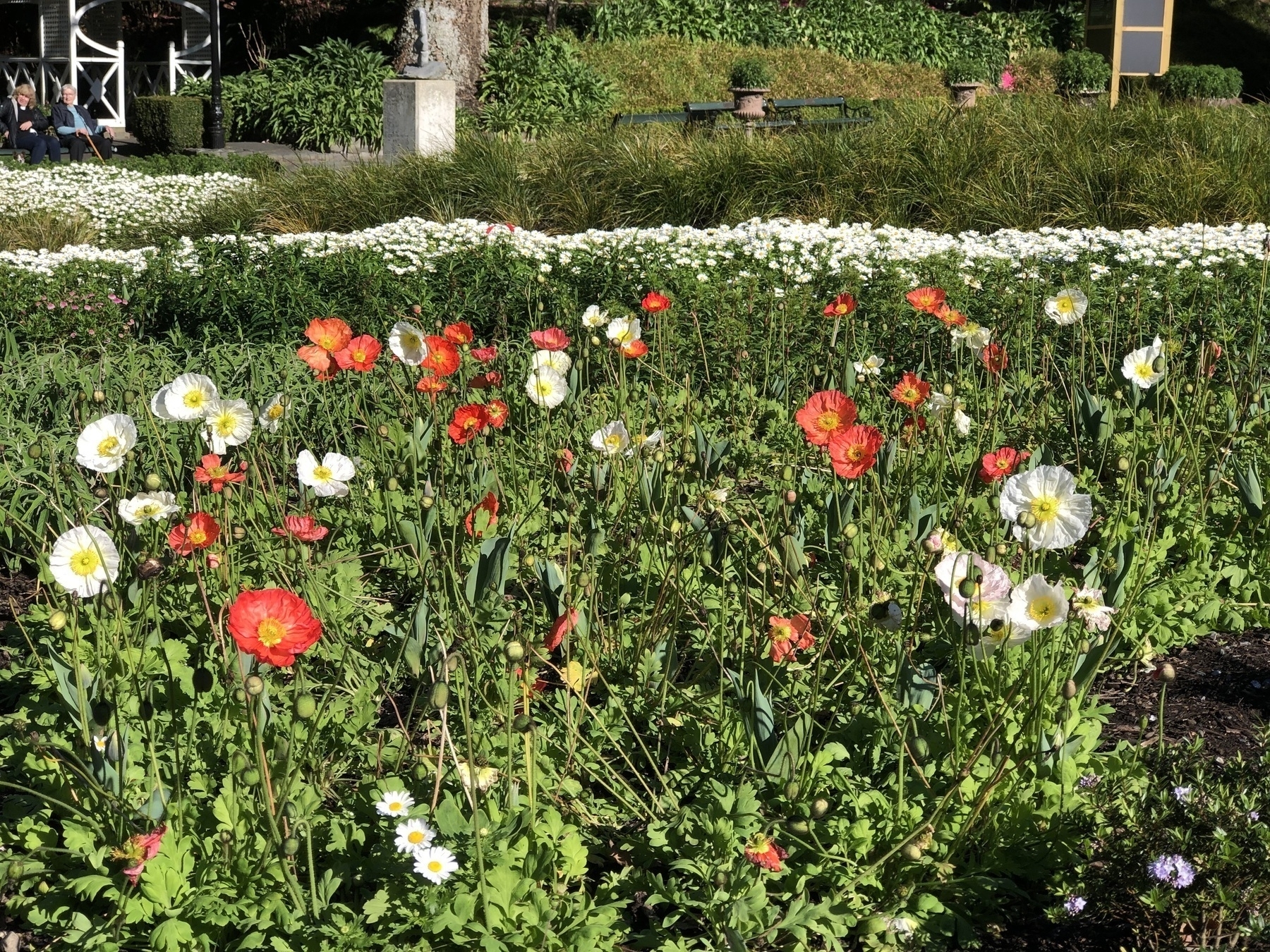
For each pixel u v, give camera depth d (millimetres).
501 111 18938
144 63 26188
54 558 2420
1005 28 26984
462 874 2246
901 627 3023
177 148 18828
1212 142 9164
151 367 5832
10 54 26672
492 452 4484
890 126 10062
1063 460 4730
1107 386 5141
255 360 5617
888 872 2463
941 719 2826
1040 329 5762
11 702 3238
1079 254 6789
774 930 2285
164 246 7848
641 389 5109
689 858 2459
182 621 3418
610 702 2916
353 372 5188
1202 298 5809
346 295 6867
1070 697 2402
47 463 4348
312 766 2605
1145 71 18484
